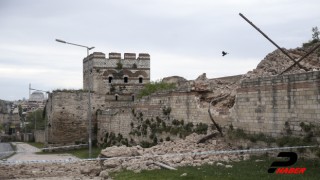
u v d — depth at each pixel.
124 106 54.50
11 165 33.22
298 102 25.91
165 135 42.78
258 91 29.50
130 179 23.36
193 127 38.03
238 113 31.73
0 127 171.75
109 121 60.47
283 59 35.84
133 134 50.84
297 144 25.45
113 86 84.81
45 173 28.95
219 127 33.94
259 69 36.31
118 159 29.31
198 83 38.75
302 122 25.53
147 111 47.38
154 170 25.19
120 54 85.88
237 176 21.33
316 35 43.41
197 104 37.62
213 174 22.27
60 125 65.12
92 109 67.25
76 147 64.94
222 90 37.84
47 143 71.38
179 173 23.14
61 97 65.56
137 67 86.38
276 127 27.67
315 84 24.72
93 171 28.47
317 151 23.84
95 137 66.62
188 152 30.02
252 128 30.08
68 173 28.91
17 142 116.75
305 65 34.22
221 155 28.98
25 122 173.25
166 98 43.22
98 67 84.62
